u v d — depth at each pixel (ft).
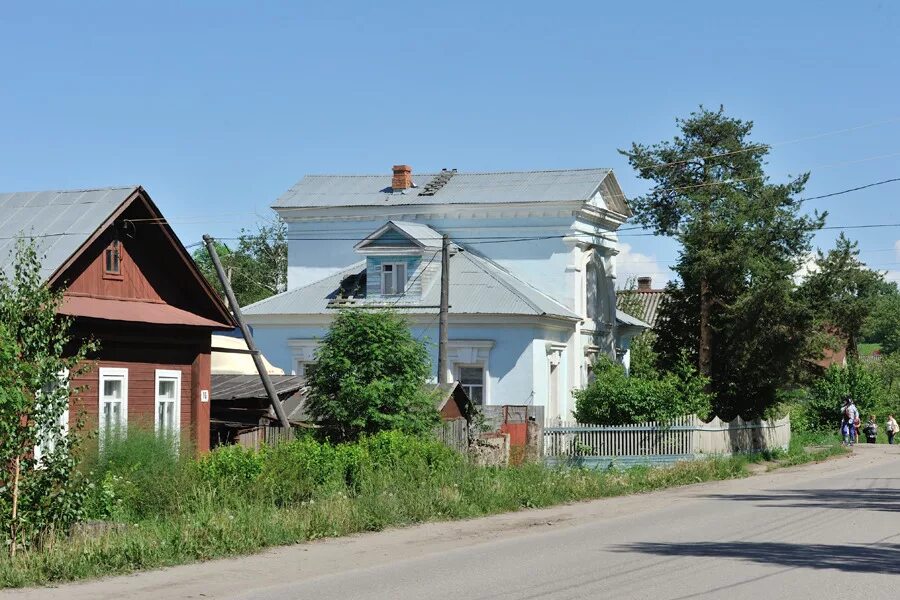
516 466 100.37
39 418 50.93
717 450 133.08
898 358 294.66
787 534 60.13
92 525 55.01
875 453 169.17
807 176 145.69
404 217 170.60
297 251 176.86
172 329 88.58
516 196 165.78
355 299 156.25
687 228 144.36
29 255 53.57
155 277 89.71
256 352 104.32
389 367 98.63
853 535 59.31
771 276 142.20
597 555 52.31
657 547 55.06
